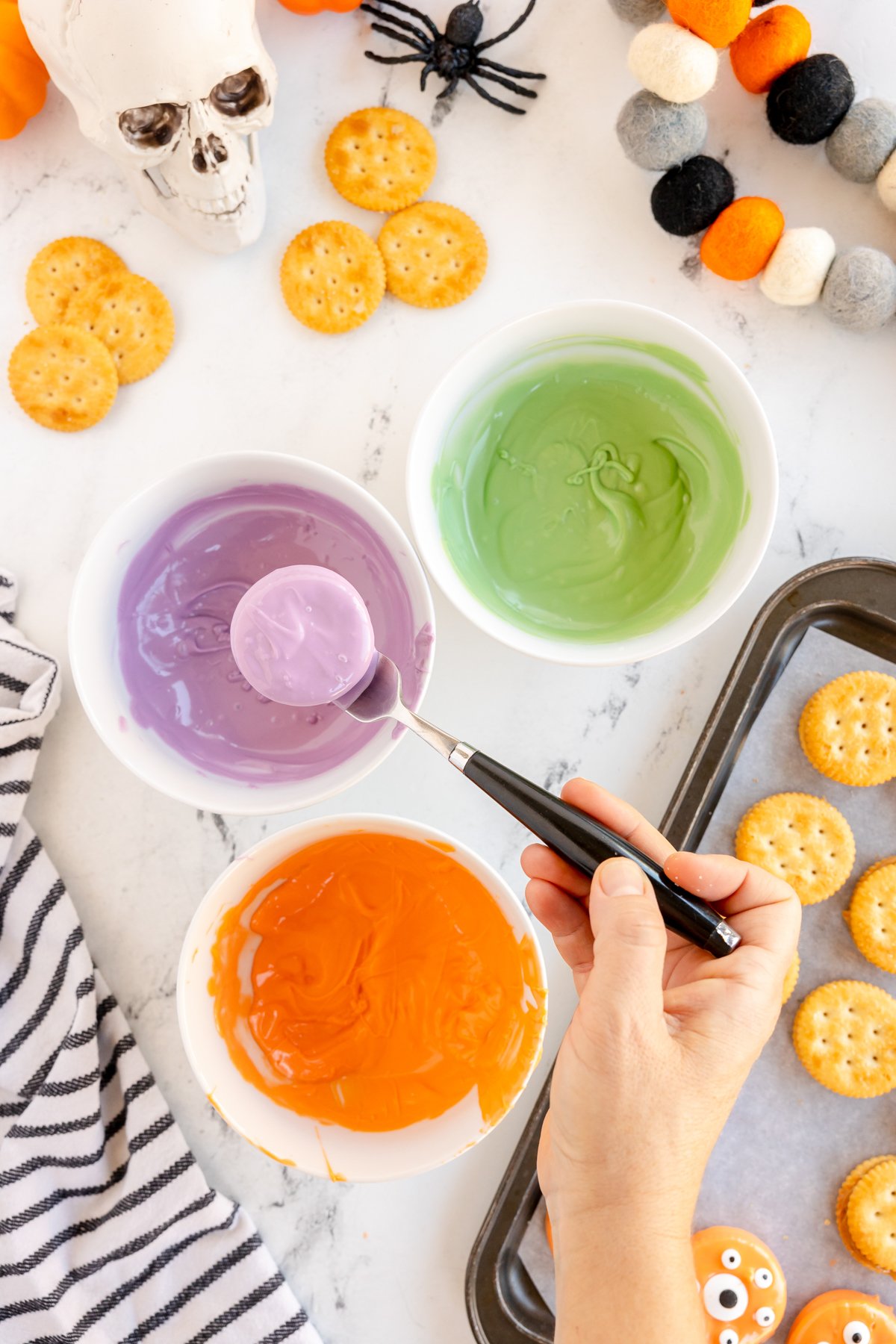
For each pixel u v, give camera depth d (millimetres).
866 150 1160
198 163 1056
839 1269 1207
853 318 1186
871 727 1226
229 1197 1231
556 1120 842
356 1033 1140
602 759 1254
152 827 1241
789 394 1260
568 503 1224
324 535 1151
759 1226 1215
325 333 1236
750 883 902
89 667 1051
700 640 1257
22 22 1083
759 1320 1162
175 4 944
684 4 1068
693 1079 808
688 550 1200
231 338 1247
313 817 1241
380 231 1247
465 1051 1104
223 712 1145
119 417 1246
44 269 1227
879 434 1258
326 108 1242
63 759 1242
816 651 1239
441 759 1237
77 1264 1181
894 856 1252
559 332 1125
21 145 1244
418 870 1151
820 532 1265
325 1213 1234
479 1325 1177
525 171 1246
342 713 1147
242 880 1070
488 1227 1181
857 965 1254
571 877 1014
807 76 1134
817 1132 1224
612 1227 799
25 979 1200
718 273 1204
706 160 1169
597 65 1235
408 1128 1093
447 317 1248
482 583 1206
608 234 1249
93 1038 1194
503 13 1237
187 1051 1025
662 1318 775
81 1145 1188
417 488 1100
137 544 1102
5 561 1248
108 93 987
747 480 1132
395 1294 1230
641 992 785
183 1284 1189
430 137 1227
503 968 1105
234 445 1249
